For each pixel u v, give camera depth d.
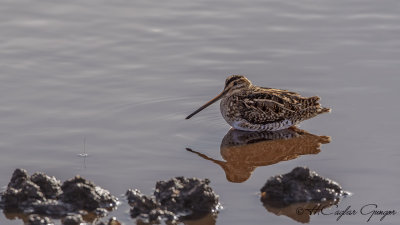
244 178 13.79
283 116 16.55
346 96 17.42
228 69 18.97
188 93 17.73
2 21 21.27
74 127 15.80
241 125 16.53
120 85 17.94
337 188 13.08
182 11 22.38
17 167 14.05
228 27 21.34
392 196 12.98
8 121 15.94
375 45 20.11
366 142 15.26
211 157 14.81
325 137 15.74
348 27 21.27
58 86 17.72
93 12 22.16
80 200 12.58
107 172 13.92
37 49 19.69
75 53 19.56
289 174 13.14
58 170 13.96
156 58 19.52
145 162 14.42
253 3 23.00
